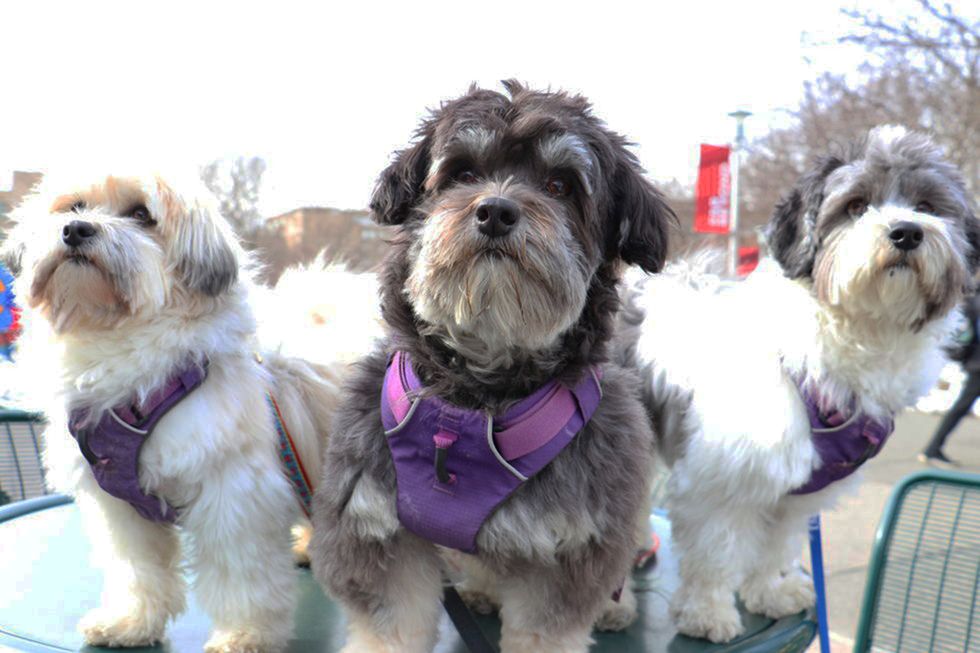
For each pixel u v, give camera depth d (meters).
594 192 0.59
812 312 0.73
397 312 0.60
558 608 0.57
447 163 0.59
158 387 0.61
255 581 0.64
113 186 0.66
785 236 0.79
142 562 0.67
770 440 0.71
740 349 0.75
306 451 0.74
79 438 0.62
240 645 0.63
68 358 0.63
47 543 0.89
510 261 0.54
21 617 0.71
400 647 0.58
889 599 0.96
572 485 0.56
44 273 0.62
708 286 0.91
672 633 0.75
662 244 0.62
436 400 0.56
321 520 0.59
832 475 0.74
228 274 0.64
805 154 4.32
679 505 0.77
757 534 0.76
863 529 1.80
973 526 0.95
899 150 0.78
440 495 0.55
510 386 0.57
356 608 0.58
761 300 0.77
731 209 4.58
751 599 0.84
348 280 0.87
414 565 0.59
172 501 0.64
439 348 0.58
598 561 0.57
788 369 0.73
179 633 0.70
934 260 0.69
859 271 0.69
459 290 0.55
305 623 0.72
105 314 0.62
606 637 0.74
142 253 0.62
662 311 0.87
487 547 0.57
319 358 0.79
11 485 1.09
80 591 0.77
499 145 0.58
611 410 0.60
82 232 0.60
